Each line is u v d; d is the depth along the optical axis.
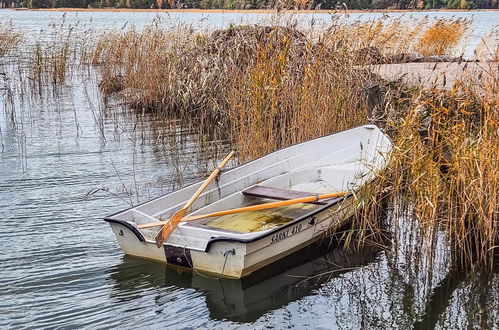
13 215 7.05
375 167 6.81
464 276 5.43
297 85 8.70
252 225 6.17
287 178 7.22
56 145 10.63
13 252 5.97
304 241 5.89
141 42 14.64
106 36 19.62
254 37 10.66
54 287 5.26
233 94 9.36
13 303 4.98
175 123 11.20
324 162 7.80
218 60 11.52
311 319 4.78
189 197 6.30
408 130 6.26
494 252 5.80
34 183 8.38
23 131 11.76
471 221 5.89
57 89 16.73
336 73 9.08
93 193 7.92
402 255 5.87
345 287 5.29
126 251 5.75
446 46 16.62
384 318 4.79
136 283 5.31
